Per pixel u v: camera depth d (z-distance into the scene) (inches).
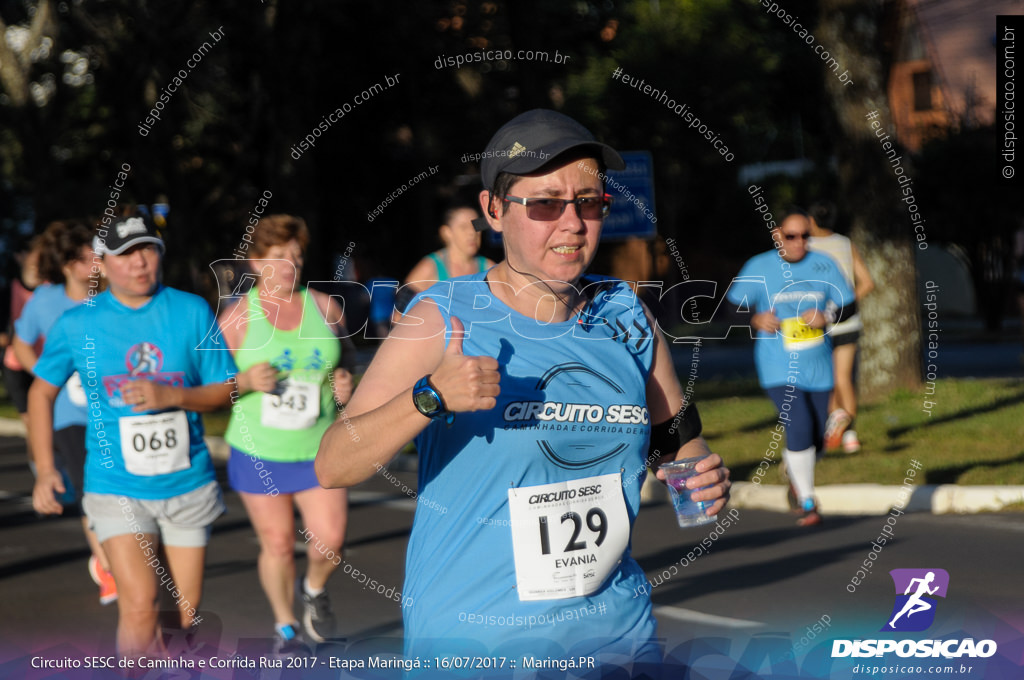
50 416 249.9
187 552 227.0
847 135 689.0
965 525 392.8
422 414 121.0
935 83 1596.9
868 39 684.1
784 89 1533.0
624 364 135.3
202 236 1192.8
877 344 679.1
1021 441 514.9
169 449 224.2
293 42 888.9
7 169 1604.3
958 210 1317.7
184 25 946.1
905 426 573.0
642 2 1235.9
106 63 982.4
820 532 392.8
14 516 478.9
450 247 366.6
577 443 131.6
